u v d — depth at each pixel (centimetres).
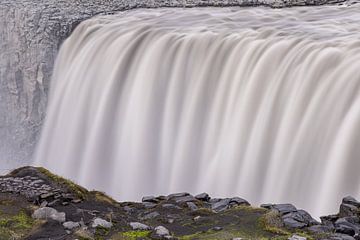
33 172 1766
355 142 2425
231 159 3091
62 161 4400
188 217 1573
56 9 5700
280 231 1418
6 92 6075
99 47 4478
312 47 3106
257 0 5272
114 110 4006
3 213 1480
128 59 4094
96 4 5912
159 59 3856
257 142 2977
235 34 3684
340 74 2739
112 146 3928
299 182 2658
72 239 1337
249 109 3139
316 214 2472
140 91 3856
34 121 5797
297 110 2847
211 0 5541
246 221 1502
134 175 3697
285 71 3067
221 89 3409
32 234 1365
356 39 3275
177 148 3512
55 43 5359
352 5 4838
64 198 1600
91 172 3991
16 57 5812
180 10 5278
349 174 2406
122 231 1424
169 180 3491
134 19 4972
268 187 2820
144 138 3700
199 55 3662
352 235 1405
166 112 3681
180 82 3684
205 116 3438
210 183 3169
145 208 1684
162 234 1383
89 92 4297
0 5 5900
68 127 4431
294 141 2780
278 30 3697
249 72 3272
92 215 1524
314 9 4756
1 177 1741
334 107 2652
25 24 5628
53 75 5272
